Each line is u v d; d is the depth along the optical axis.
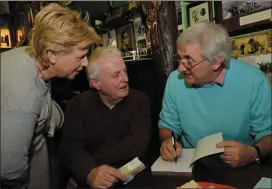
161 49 1.55
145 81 1.76
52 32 0.83
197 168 0.95
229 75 1.13
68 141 1.28
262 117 1.13
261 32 1.42
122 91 1.24
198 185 0.64
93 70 1.21
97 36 0.95
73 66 0.93
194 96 1.20
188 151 1.08
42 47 0.85
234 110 1.14
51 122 1.21
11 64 0.88
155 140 1.63
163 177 0.92
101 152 1.29
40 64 0.90
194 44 1.02
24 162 0.88
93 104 1.32
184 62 1.06
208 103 1.17
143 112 1.35
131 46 2.11
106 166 0.99
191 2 1.69
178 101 1.25
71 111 1.34
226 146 0.94
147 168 1.01
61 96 1.97
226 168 0.93
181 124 1.29
